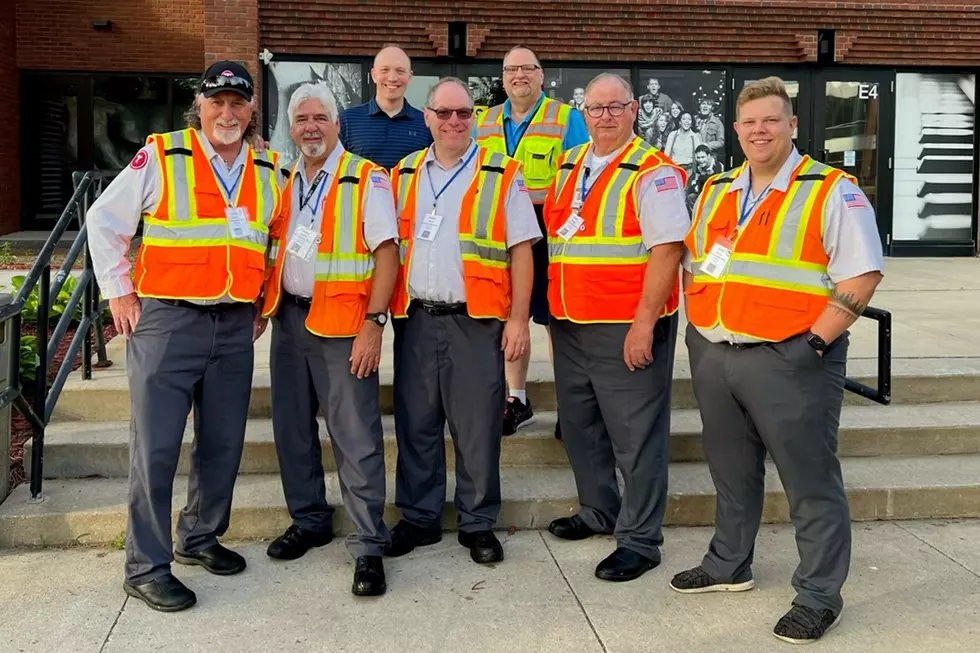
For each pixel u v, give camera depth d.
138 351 3.49
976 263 11.26
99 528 4.07
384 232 3.66
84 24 13.40
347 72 10.54
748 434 3.48
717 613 3.48
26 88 13.38
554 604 3.54
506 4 10.51
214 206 3.52
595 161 3.92
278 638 3.26
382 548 3.74
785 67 11.37
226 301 3.58
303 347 3.78
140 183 3.48
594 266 3.79
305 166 3.82
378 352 3.70
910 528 4.39
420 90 10.73
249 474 4.62
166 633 3.28
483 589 3.67
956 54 11.54
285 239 3.75
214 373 3.64
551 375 5.34
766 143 3.21
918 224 12.03
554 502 4.34
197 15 13.63
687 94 11.15
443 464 4.12
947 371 5.50
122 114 13.67
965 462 4.86
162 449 3.47
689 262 3.74
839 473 3.34
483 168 3.84
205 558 3.79
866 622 3.39
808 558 3.32
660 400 3.82
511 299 3.93
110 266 3.46
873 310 4.36
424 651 3.18
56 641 3.22
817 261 3.20
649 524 3.85
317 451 4.02
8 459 4.28
